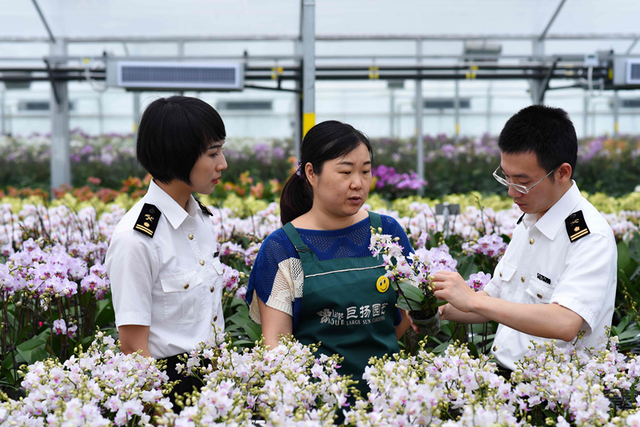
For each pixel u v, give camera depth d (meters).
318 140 1.68
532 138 1.63
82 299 2.61
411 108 10.46
